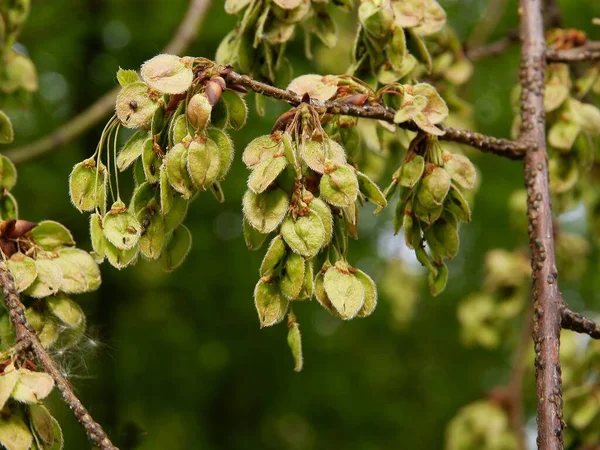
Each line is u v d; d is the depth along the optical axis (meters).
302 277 2.18
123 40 7.39
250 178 2.17
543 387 2.57
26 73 3.82
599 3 7.02
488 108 7.69
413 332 9.26
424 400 9.48
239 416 9.05
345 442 9.16
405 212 2.63
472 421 4.84
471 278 8.86
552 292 2.73
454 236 2.65
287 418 9.23
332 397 8.95
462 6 7.52
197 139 2.20
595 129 3.53
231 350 8.62
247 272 8.29
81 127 5.23
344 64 5.51
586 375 4.00
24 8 3.74
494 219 8.27
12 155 5.16
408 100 2.55
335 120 2.71
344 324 8.93
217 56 3.04
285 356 8.71
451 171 2.62
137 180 2.43
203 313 8.55
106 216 2.29
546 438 2.48
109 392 7.33
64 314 2.54
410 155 2.60
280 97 2.35
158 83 2.22
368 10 2.79
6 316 2.48
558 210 4.05
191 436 8.88
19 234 2.57
